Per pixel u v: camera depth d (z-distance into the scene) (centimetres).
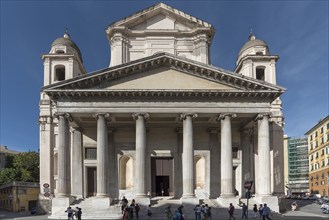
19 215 4494
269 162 3778
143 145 3734
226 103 3816
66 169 3706
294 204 4597
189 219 3369
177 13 4712
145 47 4688
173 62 3812
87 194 4338
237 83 3819
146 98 3784
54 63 4978
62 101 3766
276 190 4594
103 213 3522
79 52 5366
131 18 4666
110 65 4753
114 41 4644
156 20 4744
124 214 3106
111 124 4369
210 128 4381
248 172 4366
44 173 4738
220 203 3697
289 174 12975
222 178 3753
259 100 3841
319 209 4706
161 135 4412
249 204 3709
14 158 9306
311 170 9600
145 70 3822
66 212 3344
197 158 4412
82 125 4347
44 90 3691
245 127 4381
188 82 3819
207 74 3819
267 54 5103
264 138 3781
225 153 3759
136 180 3797
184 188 3706
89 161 4359
